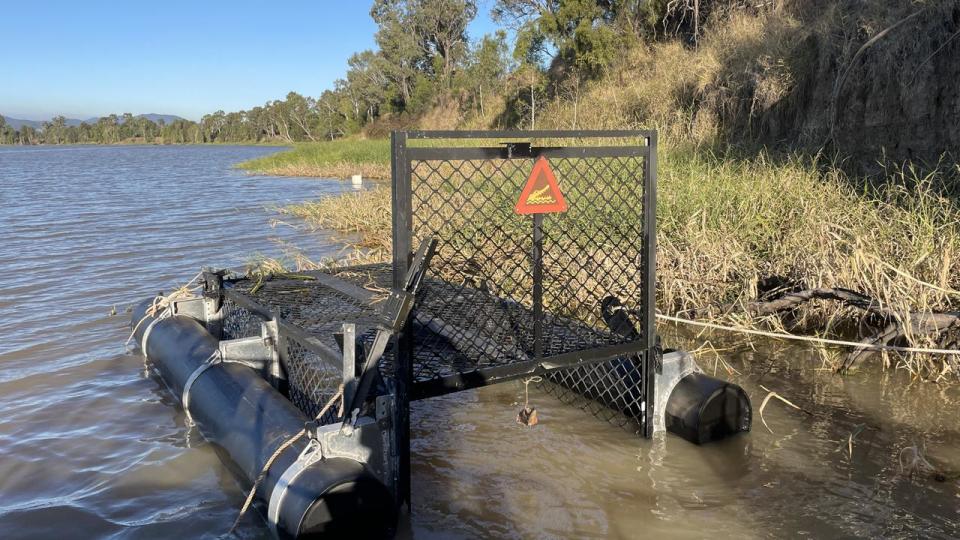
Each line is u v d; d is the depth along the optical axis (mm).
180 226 14070
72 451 4223
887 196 7277
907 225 6270
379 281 5434
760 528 3213
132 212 16844
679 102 14305
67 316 7250
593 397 4555
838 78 9383
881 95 8930
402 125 63219
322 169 31359
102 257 10656
